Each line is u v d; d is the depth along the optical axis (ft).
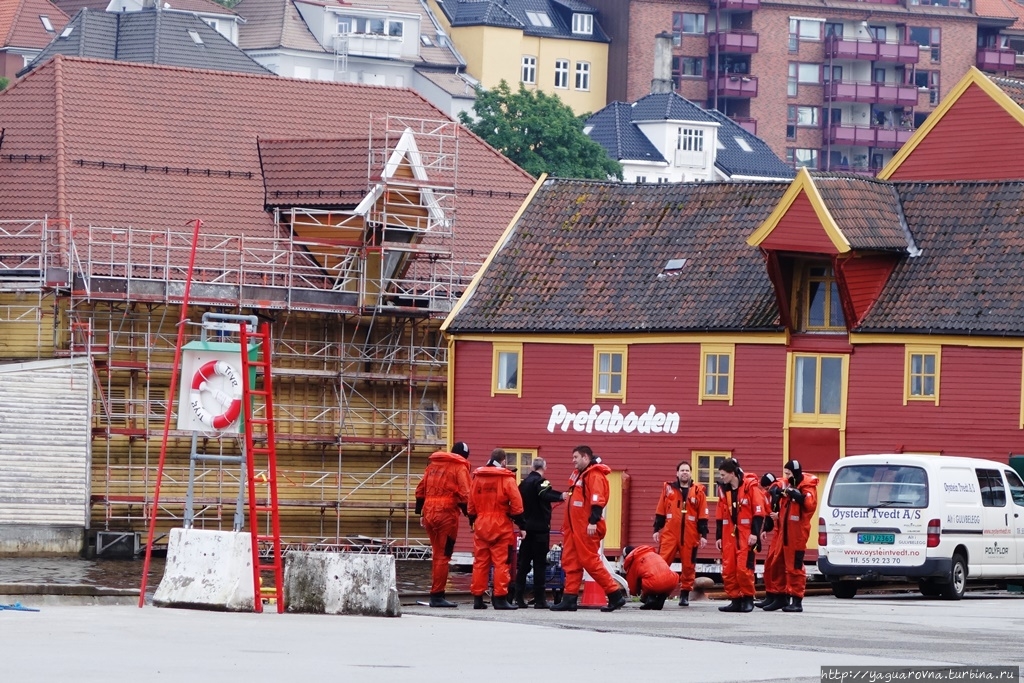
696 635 183.21
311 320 474.49
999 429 365.40
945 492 278.26
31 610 195.52
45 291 449.06
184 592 204.54
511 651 162.50
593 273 424.87
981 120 433.48
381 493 480.23
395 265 489.67
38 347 449.89
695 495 252.01
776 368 392.47
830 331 389.39
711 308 402.93
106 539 431.84
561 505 416.67
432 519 236.63
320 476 474.08
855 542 280.10
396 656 156.04
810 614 230.27
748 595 236.43
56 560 419.95
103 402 440.86
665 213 429.38
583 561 229.45
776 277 387.14
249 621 186.39
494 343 426.10
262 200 494.18
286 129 522.88
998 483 290.97
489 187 523.70
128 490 447.42
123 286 445.37
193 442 215.10
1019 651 167.32
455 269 500.33
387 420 481.87
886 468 280.51
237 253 476.13
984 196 389.39
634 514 409.08
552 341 419.95
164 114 504.84
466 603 258.57
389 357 481.46
